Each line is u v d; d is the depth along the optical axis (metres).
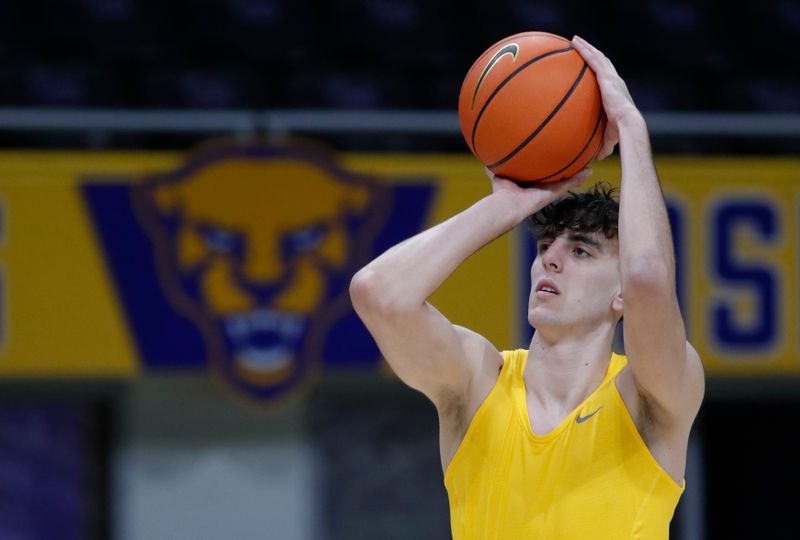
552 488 5.59
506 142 5.92
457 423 5.96
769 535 16.77
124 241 13.10
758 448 16.77
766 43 18.70
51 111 13.31
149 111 13.79
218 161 13.16
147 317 13.07
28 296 13.00
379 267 5.60
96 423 14.42
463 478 5.85
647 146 5.72
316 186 13.22
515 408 5.86
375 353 13.19
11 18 17.34
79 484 14.34
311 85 17.23
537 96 5.89
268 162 13.19
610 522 5.49
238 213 13.14
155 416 14.19
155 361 13.05
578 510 5.52
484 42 18.39
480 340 6.09
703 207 13.62
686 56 18.48
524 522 5.60
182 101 16.83
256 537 14.23
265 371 13.08
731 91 17.88
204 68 17.14
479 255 13.20
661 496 5.54
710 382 14.48
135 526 14.13
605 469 5.56
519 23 18.61
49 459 14.35
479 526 5.75
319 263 13.17
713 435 16.77
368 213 13.26
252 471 14.27
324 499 15.20
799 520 16.73
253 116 13.52
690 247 13.59
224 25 17.84
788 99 17.98
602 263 5.89
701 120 13.90
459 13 18.58
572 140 5.91
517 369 6.06
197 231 13.10
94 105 16.64
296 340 13.12
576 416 5.70
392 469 15.37
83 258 13.07
